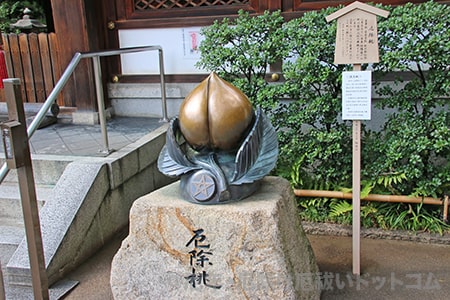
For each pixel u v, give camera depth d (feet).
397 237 12.41
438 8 11.19
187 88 18.34
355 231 10.38
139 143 14.69
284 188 9.29
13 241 11.29
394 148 11.86
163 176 16.30
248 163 8.20
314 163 13.78
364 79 9.75
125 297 9.09
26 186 7.94
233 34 13.44
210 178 8.30
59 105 19.51
